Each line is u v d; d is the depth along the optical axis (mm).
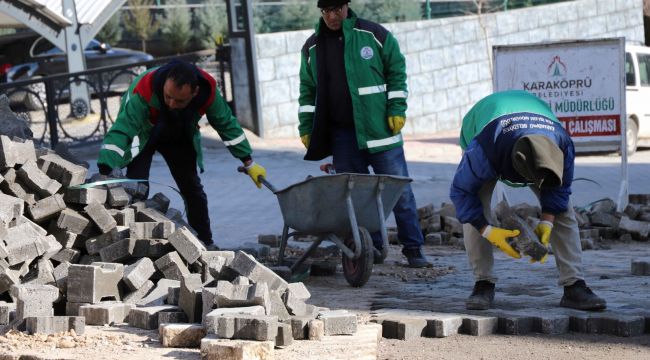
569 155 5684
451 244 10258
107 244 6602
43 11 21844
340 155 8289
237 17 21422
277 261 7746
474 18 25219
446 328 5625
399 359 5051
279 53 21594
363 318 5832
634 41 26844
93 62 25734
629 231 10383
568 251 6098
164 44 36188
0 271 5961
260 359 4609
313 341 5168
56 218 6836
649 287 7051
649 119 20391
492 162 5637
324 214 7215
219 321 4824
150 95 7406
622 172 11375
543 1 27219
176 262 6137
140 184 7598
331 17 7918
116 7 22594
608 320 5637
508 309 6148
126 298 5922
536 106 5793
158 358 4758
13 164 6773
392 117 8133
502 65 11430
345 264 7445
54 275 6203
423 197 14156
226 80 22078
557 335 5641
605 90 11258
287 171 17094
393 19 24297
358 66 8039
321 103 8172
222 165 17734
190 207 8258
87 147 19047
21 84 18672
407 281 7652
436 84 24562
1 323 5617
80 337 5180
